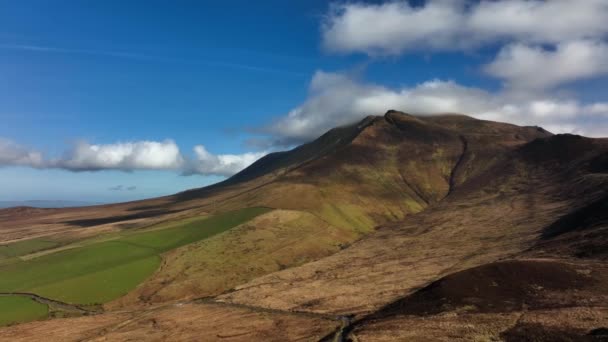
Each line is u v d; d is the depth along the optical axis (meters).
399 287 112.38
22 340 91.88
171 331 94.06
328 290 118.56
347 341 73.44
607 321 61.53
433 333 67.06
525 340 59.19
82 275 142.25
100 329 98.50
